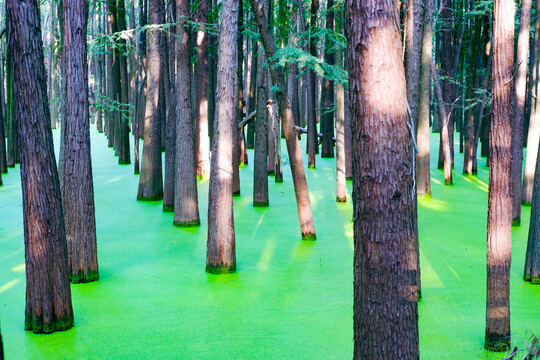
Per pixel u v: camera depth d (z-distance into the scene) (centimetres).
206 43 1739
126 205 1409
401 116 369
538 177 855
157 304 763
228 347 637
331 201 1479
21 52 608
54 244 661
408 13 786
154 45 1446
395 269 371
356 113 372
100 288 821
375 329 373
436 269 930
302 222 1096
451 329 688
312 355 618
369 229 373
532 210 868
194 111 1867
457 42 2206
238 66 1956
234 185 1548
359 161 374
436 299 791
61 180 849
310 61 1004
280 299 786
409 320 375
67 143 824
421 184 1552
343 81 1055
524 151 2477
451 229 1202
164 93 1898
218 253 891
